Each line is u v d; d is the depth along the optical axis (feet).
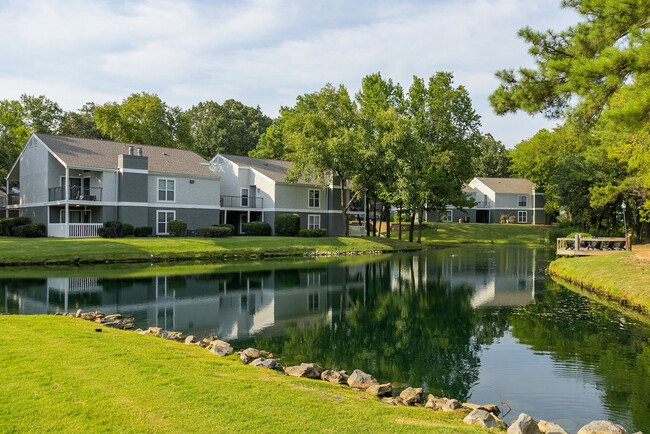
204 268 85.20
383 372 30.86
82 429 16.14
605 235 143.54
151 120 180.04
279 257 113.29
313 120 137.39
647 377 29.86
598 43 36.94
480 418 20.20
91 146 125.90
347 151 130.00
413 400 24.82
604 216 142.51
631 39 32.76
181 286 64.28
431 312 50.62
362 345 37.50
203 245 109.81
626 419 23.62
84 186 121.80
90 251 92.63
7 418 16.84
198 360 26.45
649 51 30.73
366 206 162.20
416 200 134.21
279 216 142.72
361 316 48.39
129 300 53.31
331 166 131.85
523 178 261.44
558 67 37.11
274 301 55.36
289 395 20.72
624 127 32.53
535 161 203.31
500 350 36.22
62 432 15.92
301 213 151.53
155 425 16.61
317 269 88.17
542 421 21.86
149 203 123.24
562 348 36.55
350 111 144.97
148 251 98.63
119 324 38.75
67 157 114.93
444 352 35.65
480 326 44.24
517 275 81.25
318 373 28.50
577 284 68.90
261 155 220.84
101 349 26.30
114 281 67.00
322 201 157.17
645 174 71.20
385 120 133.49
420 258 114.42
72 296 54.70
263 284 68.18
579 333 41.14
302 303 54.70
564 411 24.57
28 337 28.35
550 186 191.62
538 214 243.60
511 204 245.24
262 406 18.99
